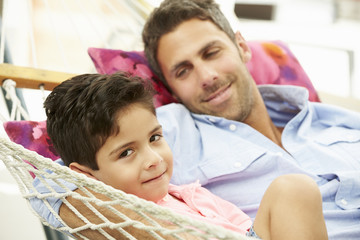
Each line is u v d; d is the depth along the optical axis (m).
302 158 1.17
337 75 3.02
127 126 0.77
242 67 1.32
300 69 1.63
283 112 1.44
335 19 3.67
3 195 1.52
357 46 3.31
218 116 1.31
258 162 1.08
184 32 1.27
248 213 1.03
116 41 2.51
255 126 1.35
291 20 3.78
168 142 1.13
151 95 0.85
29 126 1.07
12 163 0.70
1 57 1.39
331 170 1.10
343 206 0.99
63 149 0.83
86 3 2.81
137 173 0.78
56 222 0.74
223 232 0.50
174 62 1.29
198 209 0.88
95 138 0.77
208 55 1.27
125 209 0.68
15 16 2.12
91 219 0.70
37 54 2.45
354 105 1.78
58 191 0.75
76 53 2.56
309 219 0.67
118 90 0.78
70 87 0.83
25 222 1.47
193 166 1.12
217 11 1.35
